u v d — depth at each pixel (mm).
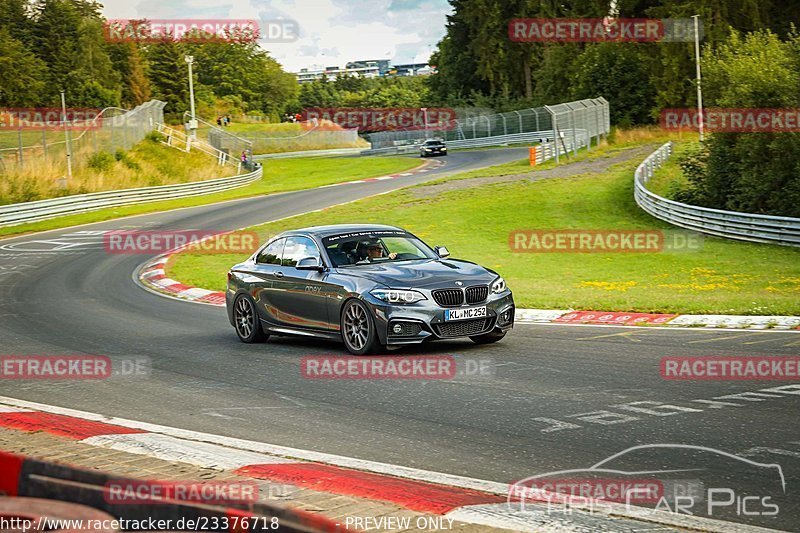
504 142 69438
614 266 21719
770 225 24109
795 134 25766
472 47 89750
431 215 31547
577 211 31453
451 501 4867
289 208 35312
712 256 22703
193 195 45094
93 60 97438
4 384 9359
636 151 46406
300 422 7246
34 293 18672
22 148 42344
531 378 8688
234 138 64062
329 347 11289
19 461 3100
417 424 7020
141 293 18500
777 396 7559
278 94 132750
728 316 12695
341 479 5328
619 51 62344
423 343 11281
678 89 58594
